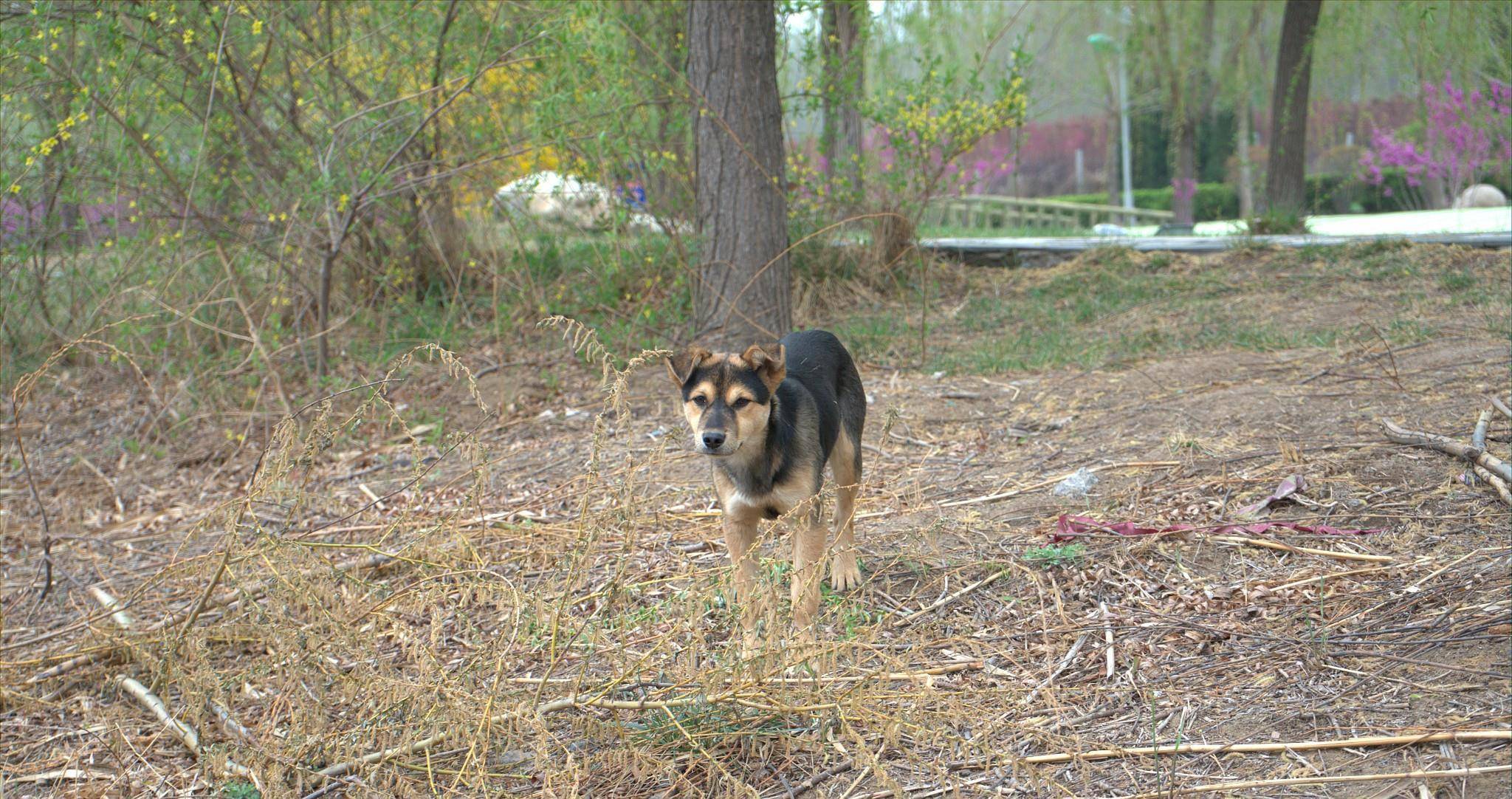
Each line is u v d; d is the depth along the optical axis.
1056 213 25.86
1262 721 3.35
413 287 10.12
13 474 7.67
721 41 8.25
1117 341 8.13
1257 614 3.99
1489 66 12.55
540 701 3.49
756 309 8.49
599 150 8.61
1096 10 24.80
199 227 8.91
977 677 3.82
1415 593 3.96
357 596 3.91
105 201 8.77
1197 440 5.70
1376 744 3.15
